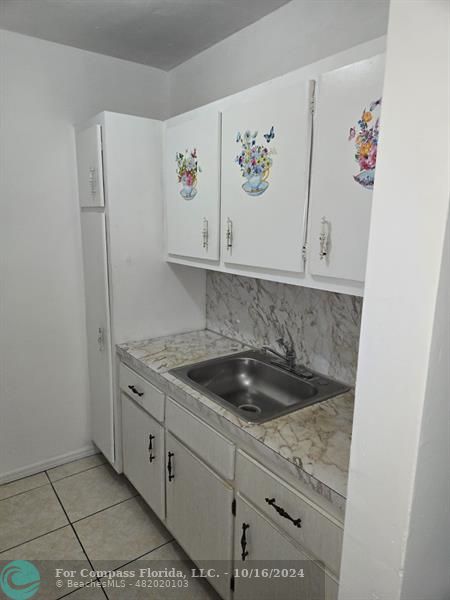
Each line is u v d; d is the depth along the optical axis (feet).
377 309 2.48
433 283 2.18
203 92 7.66
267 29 6.19
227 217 5.49
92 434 8.64
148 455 6.49
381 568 2.66
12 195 7.14
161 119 8.66
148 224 7.13
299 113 4.25
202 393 5.22
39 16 6.29
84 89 7.61
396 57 2.21
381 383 2.51
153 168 6.99
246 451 4.43
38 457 8.14
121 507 7.16
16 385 7.70
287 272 4.77
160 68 8.41
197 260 6.41
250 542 4.47
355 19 5.00
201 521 5.31
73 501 7.29
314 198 4.23
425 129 2.12
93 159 6.82
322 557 3.61
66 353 8.16
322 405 4.95
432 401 2.36
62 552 6.15
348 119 3.79
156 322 7.60
